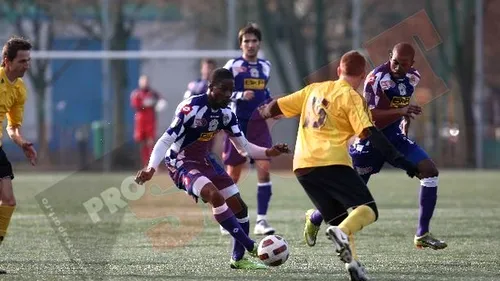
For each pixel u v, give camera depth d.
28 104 61.59
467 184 40.19
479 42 55.31
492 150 55.38
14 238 21.50
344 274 15.98
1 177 16.61
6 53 16.47
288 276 15.77
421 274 15.98
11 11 58.81
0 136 16.48
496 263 17.34
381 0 65.31
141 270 16.58
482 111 54.94
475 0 55.81
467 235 22.06
